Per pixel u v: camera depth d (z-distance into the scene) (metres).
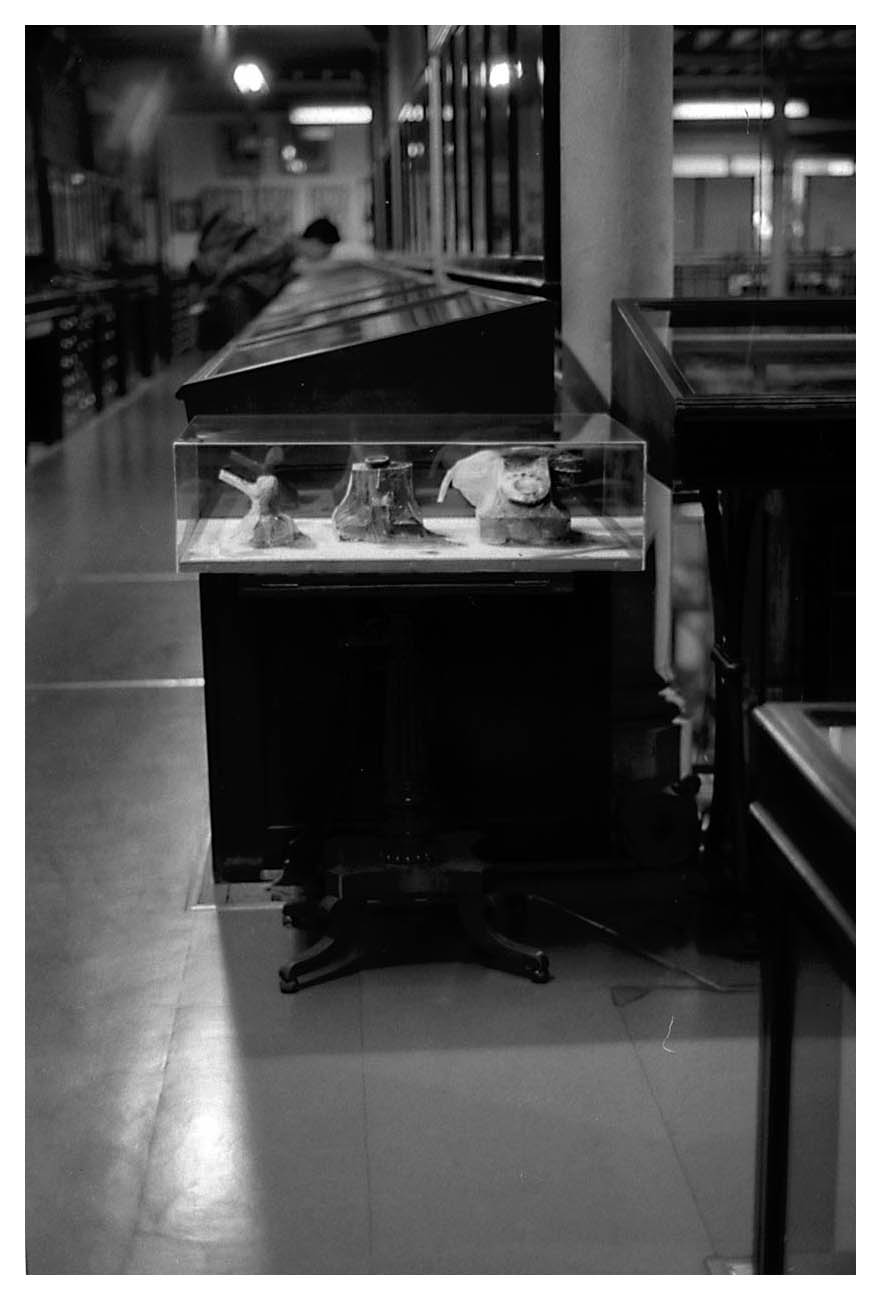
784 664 3.74
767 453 3.17
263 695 3.79
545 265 4.36
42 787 4.73
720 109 4.40
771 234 4.48
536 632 3.80
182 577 7.37
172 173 11.76
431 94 7.53
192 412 3.69
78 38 10.54
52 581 7.32
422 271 8.14
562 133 4.27
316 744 3.82
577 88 4.22
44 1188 2.61
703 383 3.42
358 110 11.50
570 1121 2.82
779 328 3.85
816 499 3.49
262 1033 3.20
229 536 3.44
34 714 5.44
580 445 3.44
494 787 3.88
